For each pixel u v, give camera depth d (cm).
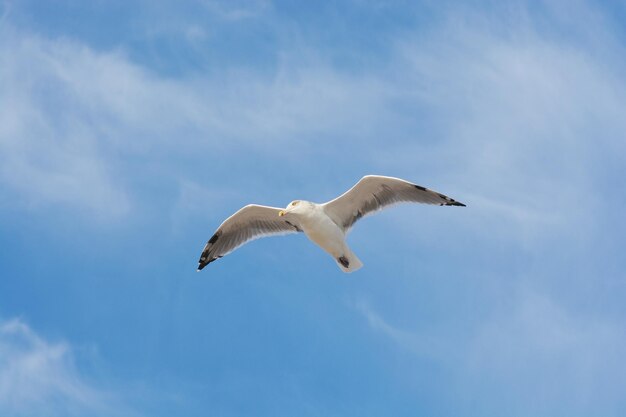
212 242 1897
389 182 1725
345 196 1738
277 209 1817
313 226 1711
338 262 1742
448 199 1734
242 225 1878
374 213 1761
